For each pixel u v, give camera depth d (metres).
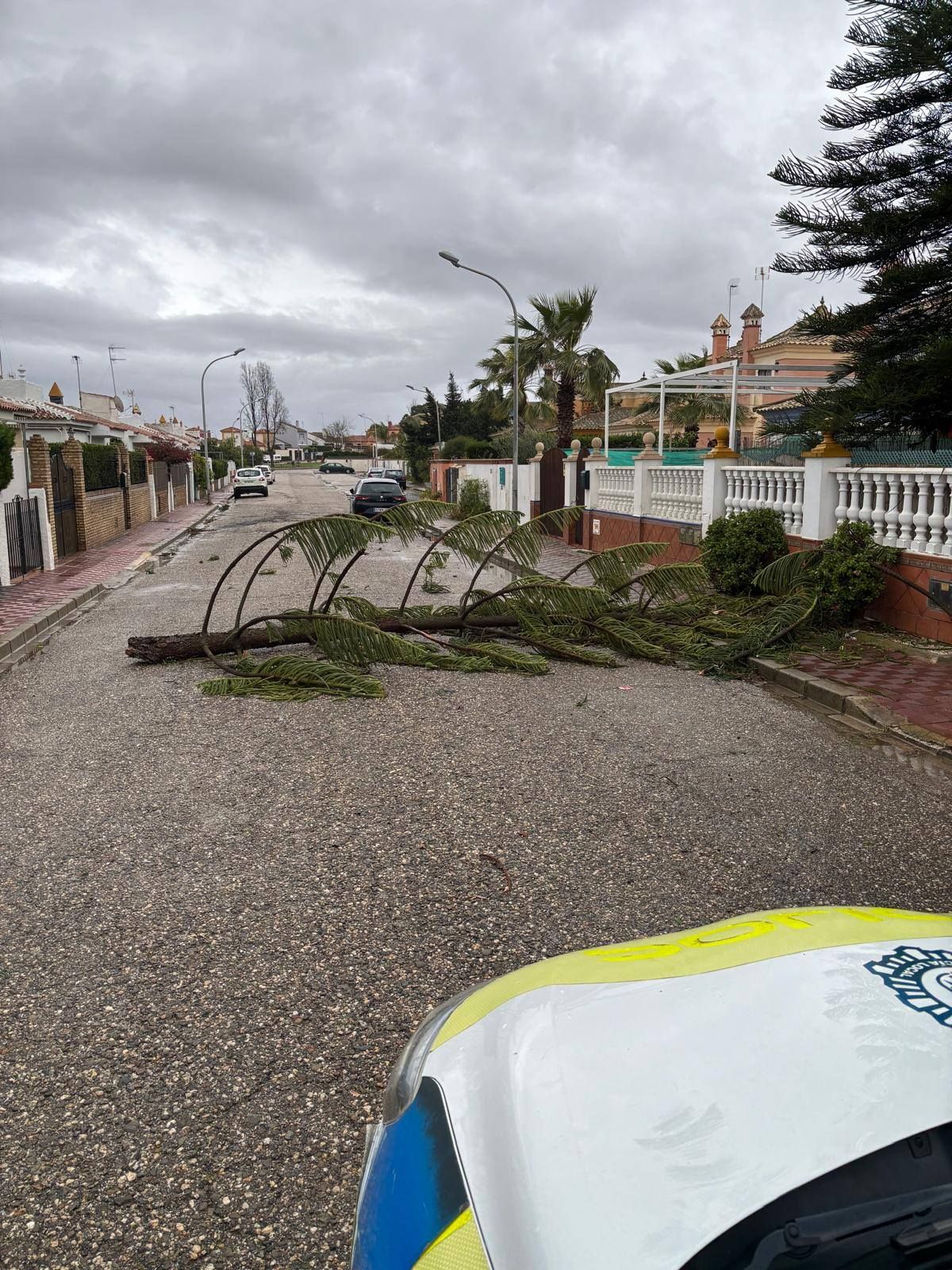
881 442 12.47
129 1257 2.29
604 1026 1.84
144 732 6.82
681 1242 1.30
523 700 7.64
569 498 21.50
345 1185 2.51
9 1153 2.63
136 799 5.42
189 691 8.05
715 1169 1.43
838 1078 1.59
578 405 45.78
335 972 3.53
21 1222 2.39
